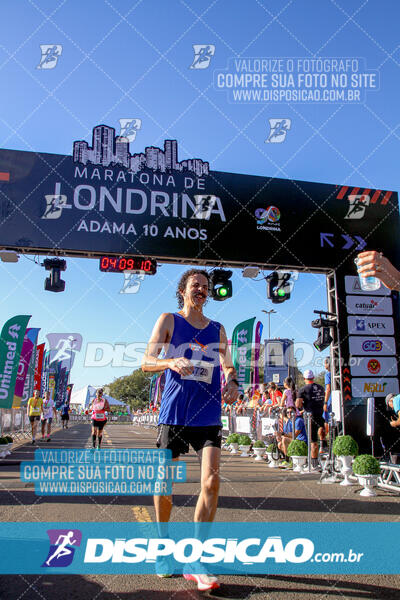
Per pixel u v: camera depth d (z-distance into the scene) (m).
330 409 9.49
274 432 9.40
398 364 9.59
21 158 8.86
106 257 8.95
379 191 10.41
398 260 10.23
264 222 9.66
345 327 9.52
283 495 5.39
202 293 3.12
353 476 6.96
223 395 2.98
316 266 9.74
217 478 2.71
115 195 9.03
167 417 2.86
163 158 9.35
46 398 14.66
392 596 2.44
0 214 8.66
